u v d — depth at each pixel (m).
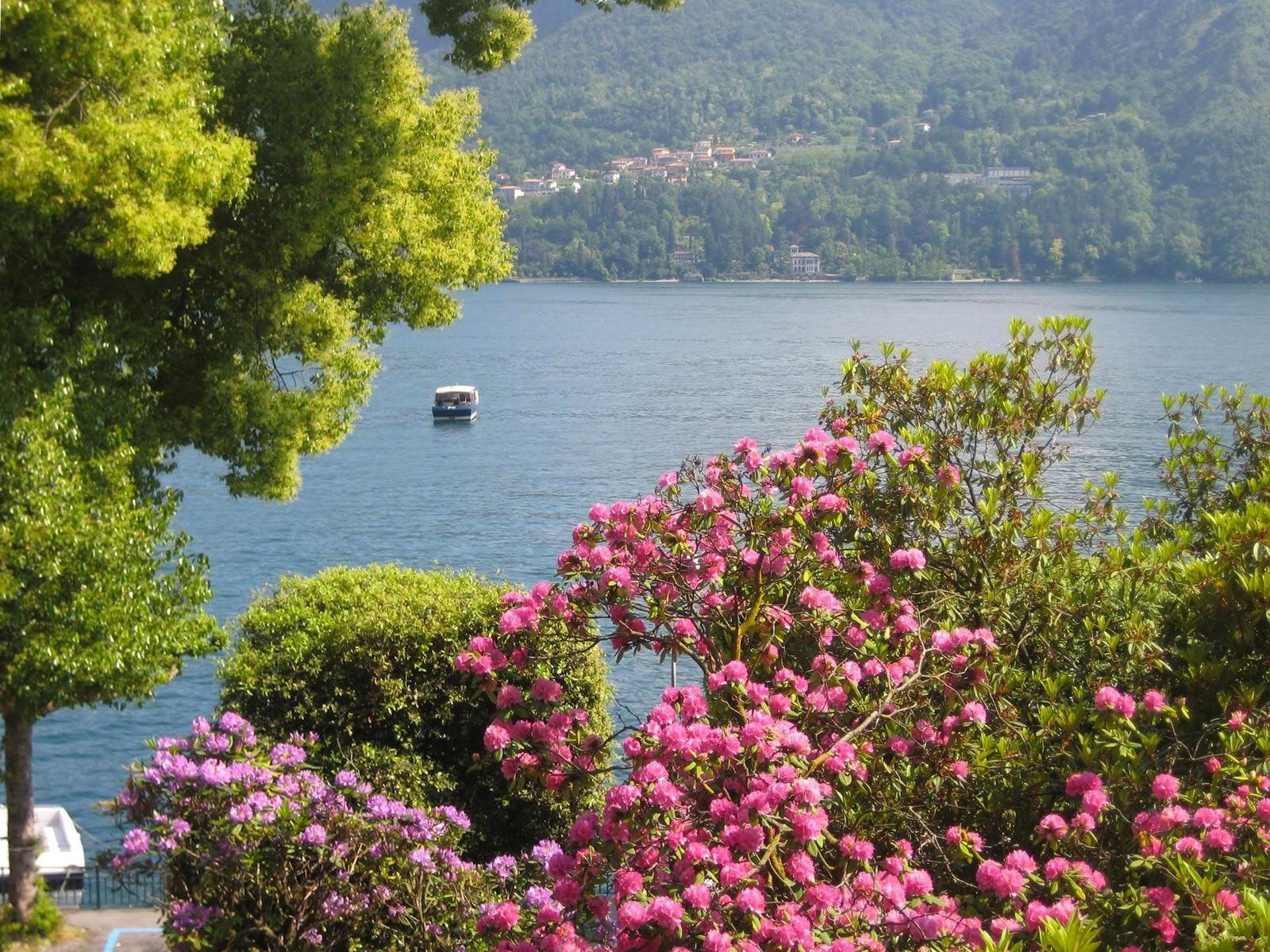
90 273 14.98
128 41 12.73
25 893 13.23
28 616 11.80
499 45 19.53
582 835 7.49
